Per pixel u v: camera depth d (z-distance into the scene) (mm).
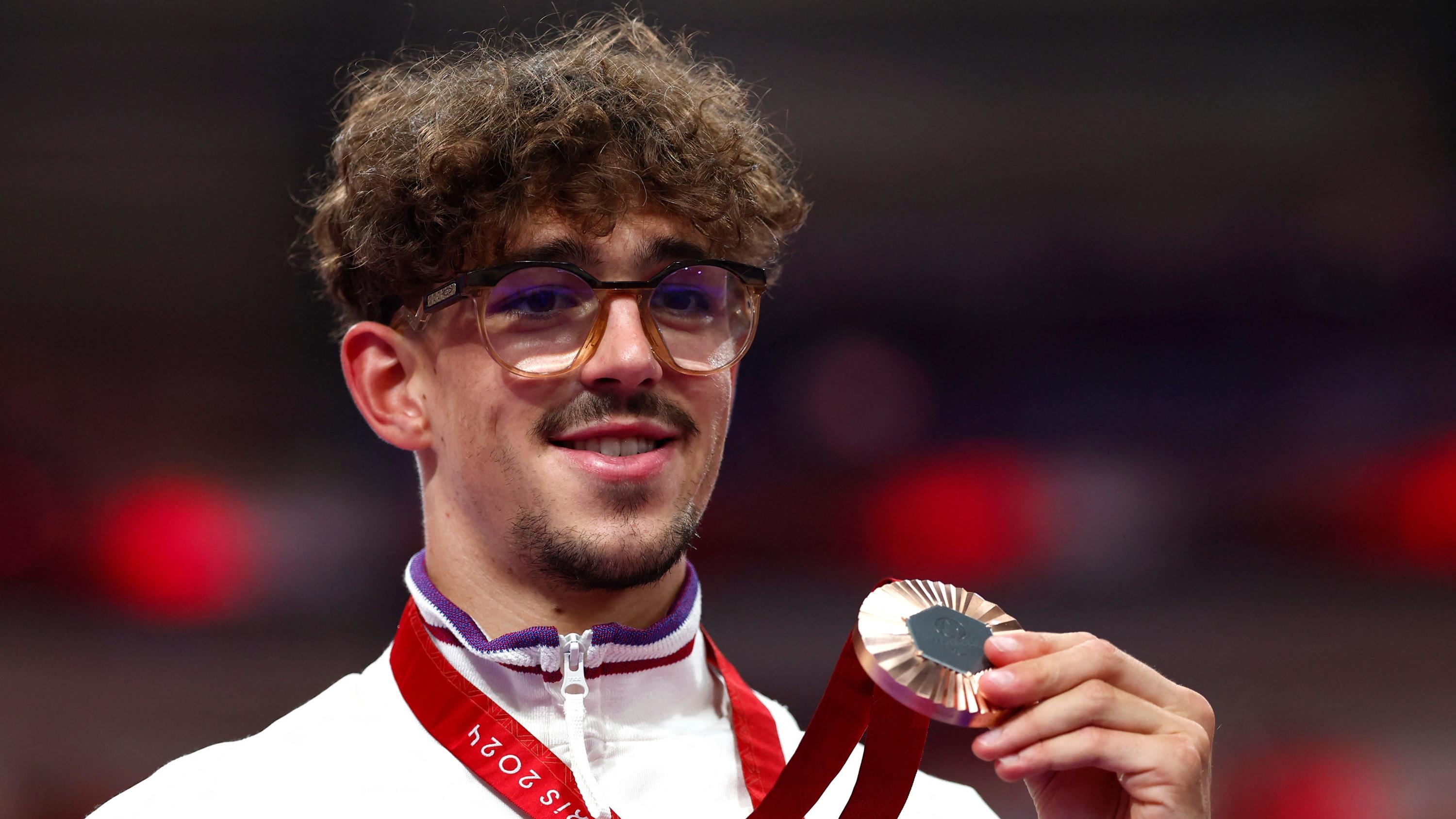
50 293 21141
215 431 20828
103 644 18469
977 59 23266
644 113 4938
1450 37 23328
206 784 4551
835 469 22234
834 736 4223
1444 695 17266
